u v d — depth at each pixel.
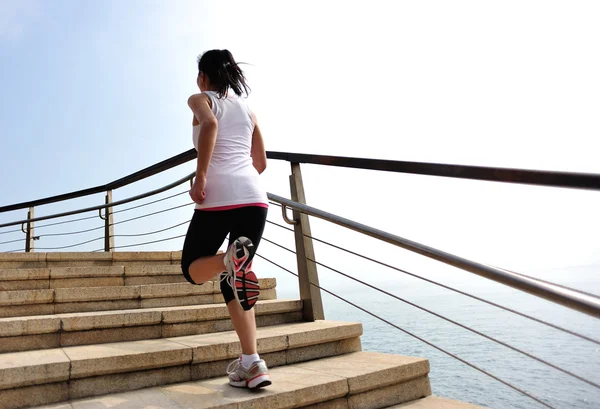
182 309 2.40
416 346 40.22
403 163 1.83
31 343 2.02
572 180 1.03
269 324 2.64
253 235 1.71
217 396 1.66
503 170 1.27
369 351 2.47
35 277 2.81
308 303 2.75
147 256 3.64
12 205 5.99
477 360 38.34
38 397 1.62
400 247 1.92
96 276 3.00
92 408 1.56
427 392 2.12
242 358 1.75
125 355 1.79
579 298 1.09
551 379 29.94
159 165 4.44
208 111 1.69
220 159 1.76
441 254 1.66
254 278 1.62
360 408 1.88
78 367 1.69
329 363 2.17
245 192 1.72
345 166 2.28
